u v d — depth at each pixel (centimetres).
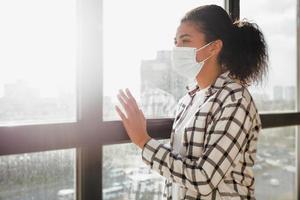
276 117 193
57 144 114
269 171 207
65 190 126
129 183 144
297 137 220
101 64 125
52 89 120
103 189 135
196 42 114
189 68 116
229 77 114
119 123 130
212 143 99
